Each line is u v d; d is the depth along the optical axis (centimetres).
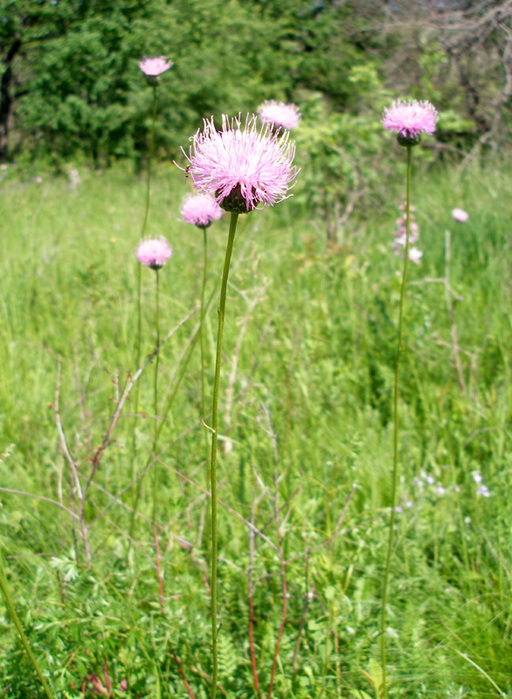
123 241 604
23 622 158
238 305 394
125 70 1562
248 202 118
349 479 237
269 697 163
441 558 214
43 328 416
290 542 210
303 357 335
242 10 1536
